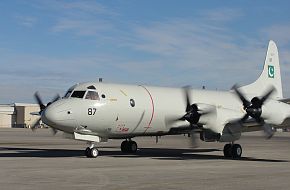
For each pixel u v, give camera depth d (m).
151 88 24.75
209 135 22.69
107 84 23.03
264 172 15.44
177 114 24.78
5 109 108.25
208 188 11.42
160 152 27.78
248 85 29.53
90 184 12.00
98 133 22.30
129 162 19.31
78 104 21.17
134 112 22.97
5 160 20.06
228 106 26.92
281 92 31.44
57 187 11.41
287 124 23.47
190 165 18.16
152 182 12.50
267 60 30.86
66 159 20.80
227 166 17.81
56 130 23.36
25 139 47.12
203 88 28.05
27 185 11.77
